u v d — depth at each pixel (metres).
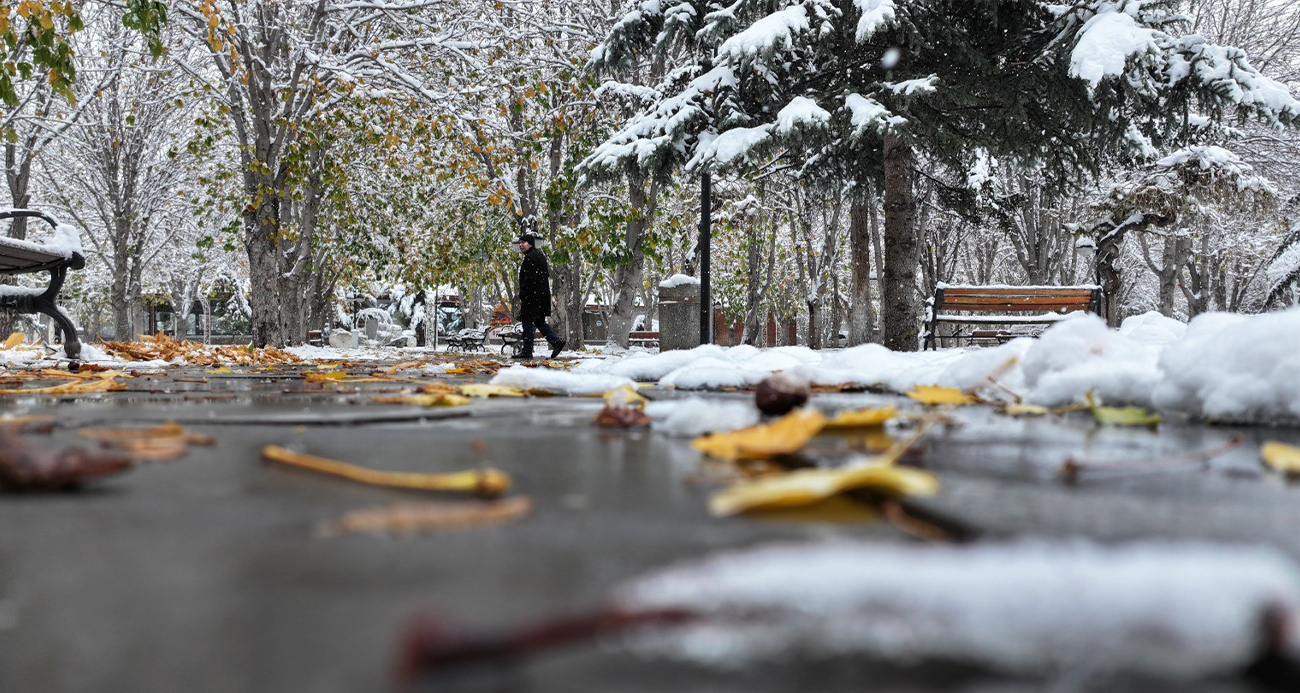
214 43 13.55
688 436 2.72
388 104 17.36
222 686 0.75
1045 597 0.74
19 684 0.76
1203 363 3.06
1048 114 13.77
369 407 3.91
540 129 19.00
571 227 20.12
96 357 10.27
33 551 1.21
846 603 0.76
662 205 22.88
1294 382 2.83
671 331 14.45
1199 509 1.47
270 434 2.80
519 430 2.92
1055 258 30.23
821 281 29.72
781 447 2.07
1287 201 21.34
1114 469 1.90
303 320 27.77
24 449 1.70
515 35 18.28
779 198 27.30
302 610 0.95
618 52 14.94
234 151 24.31
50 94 21.19
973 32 13.35
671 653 0.77
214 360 10.42
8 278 20.11
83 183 26.33
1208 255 31.44
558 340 13.33
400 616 0.92
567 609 0.93
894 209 13.07
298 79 17.33
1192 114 13.45
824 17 11.65
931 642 0.75
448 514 1.38
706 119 13.57
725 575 0.79
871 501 1.46
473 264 25.11
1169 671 0.72
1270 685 0.72
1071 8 12.45
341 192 20.61
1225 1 27.81
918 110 12.84
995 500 1.54
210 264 38.41
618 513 1.45
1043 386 3.67
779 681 0.74
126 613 0.95
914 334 13.11
